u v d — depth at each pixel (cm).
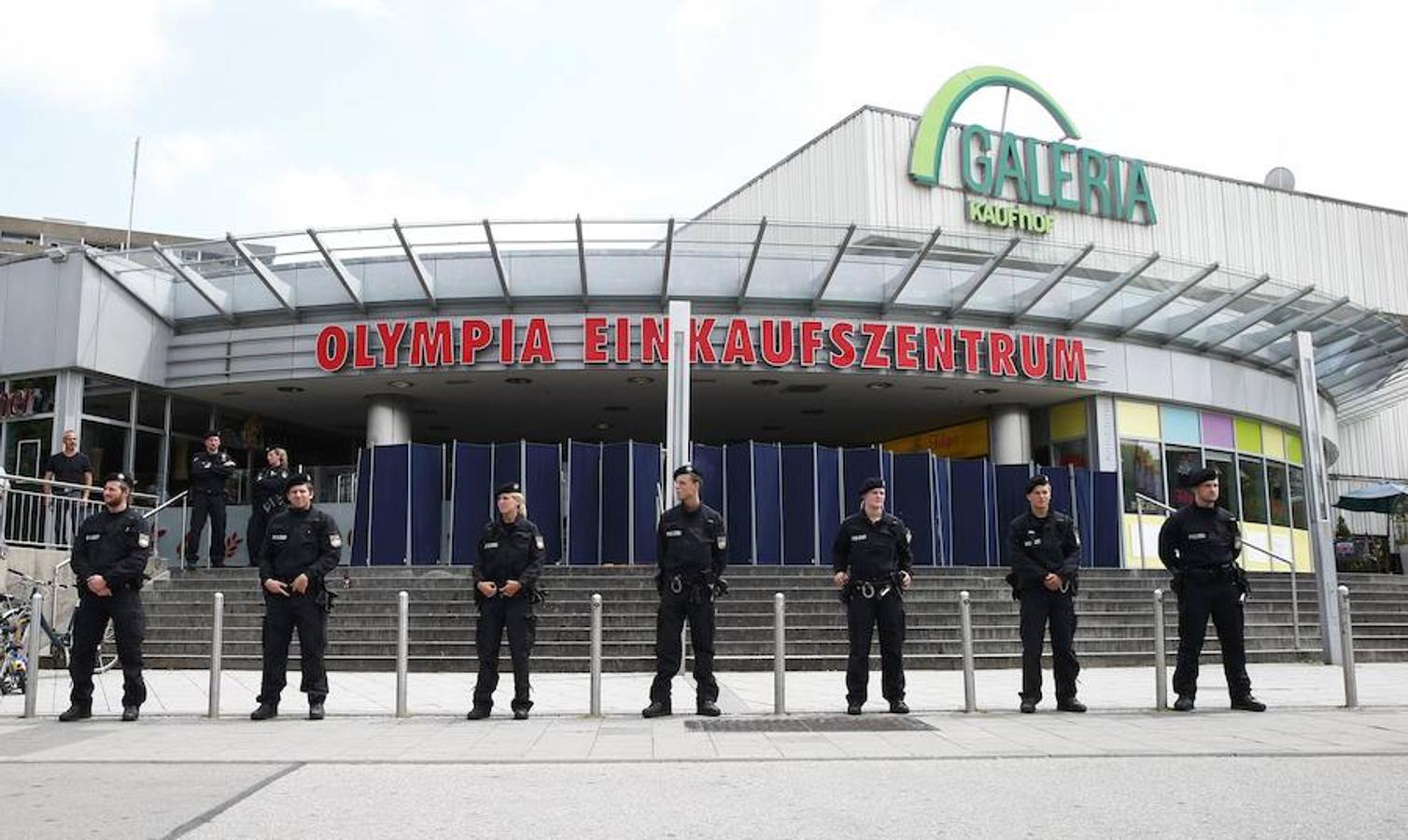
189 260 2144
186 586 1634
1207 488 946
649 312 2117
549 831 479
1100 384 2272
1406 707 961
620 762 665
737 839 463
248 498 2417
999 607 1602
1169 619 1658
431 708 983
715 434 2831
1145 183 3053
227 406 2383
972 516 2084
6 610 1184
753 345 2083
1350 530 3422
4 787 584
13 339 2053
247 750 715
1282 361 2575
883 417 2602
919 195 2758
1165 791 562
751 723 853
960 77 2811
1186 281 2122
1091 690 1145
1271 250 3222
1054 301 2242
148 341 2148
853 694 915
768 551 1947
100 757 689
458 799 550
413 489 1938
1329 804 530
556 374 2116
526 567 905
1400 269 3400
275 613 906
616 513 1909
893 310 2170
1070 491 2131
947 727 825
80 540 894
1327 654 1542
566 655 1393
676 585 909
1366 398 3316
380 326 2088
